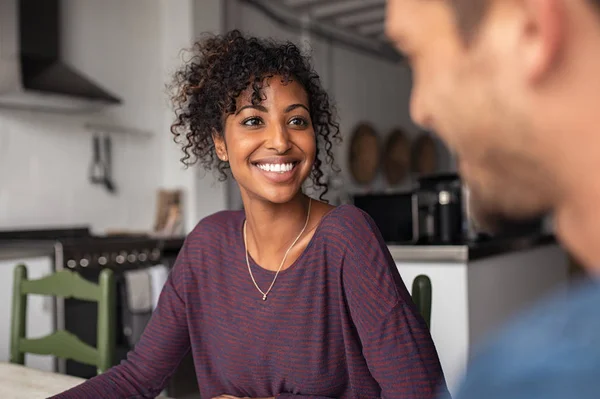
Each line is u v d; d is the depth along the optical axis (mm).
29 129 3457
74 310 2818
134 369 1194
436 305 2379
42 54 3307
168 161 4195
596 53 187
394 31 224
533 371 202
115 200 3904
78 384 1190
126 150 3984
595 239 188
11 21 3057
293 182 1051
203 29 4230
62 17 3621
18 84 2994
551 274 3396
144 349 1208
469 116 203
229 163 1109
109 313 1399
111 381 1170
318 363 1041
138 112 4070
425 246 2395
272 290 1066
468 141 204
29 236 3314
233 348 1109
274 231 1072
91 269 2945
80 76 3369
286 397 1049
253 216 1085
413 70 225
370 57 6289
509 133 195
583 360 195
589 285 210
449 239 2738
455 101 205
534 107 192
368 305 966
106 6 3885
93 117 3787
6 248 2789
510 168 197
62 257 2826
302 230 1078
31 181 3457
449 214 2734
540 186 195
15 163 3383
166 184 4203
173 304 1198
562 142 189
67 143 3645
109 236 3551
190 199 4109
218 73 1077
